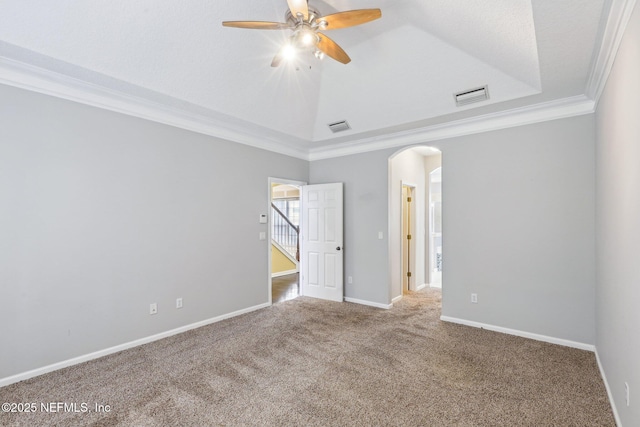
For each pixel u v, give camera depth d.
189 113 3.54
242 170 4.27
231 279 4.09
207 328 3.67
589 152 3.03
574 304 3.09
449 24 2.47
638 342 1.54
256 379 2.49
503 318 3.50
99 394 2.29
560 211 3.18
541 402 2.17
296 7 1.92
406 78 3.24
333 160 5.10
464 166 3.80
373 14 1.97
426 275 6.03
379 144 4.59
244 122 3.88
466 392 2.29
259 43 2.84
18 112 2.51
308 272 5.20
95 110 2.94
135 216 3.19
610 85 2.21
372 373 2.58
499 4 2.02
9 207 2.46
